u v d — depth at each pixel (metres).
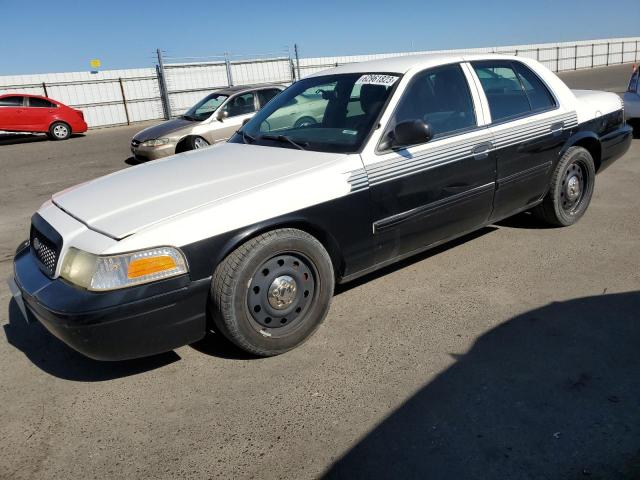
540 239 4.74
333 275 3.28
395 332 3.33
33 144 16.67
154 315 2.67
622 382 2.69
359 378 2.87
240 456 2.36
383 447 2.36
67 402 2.85
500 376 2.80
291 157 3.43
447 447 2.33
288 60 26.95
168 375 3.04
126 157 12.62
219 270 2.85
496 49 34.28
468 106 3.94
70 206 3.13
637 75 9.40
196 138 10.34
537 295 3.68
